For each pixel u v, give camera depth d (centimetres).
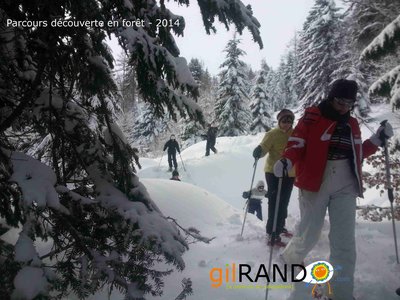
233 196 1481
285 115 440
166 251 260
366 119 2273
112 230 272
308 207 307
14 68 282
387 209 648
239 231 488
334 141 296
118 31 270
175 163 1639
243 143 2253
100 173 302
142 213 276
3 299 217
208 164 1758
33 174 240
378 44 613
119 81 318
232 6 318
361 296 295
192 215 514
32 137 330
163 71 288
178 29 331
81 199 266
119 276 250
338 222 287
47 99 291
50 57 275
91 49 292
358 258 365
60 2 262
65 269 252
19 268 219
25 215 221
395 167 723
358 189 291
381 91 665
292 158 297
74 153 310
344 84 291
